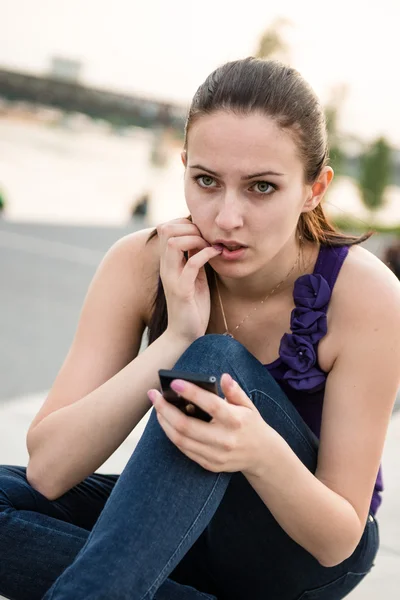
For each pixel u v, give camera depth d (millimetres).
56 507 1426
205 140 1264
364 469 1311
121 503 1140
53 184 30344
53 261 8742
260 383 1275
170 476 1142
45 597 1117
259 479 1173
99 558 1101
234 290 1485
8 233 10945
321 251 1444
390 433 3131
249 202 1283
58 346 4969
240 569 1438
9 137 43250
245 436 1113
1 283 7141
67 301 6590
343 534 1249
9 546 1336
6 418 3043
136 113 47438
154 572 1111
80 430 1336
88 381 1507
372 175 20266
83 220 17000
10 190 25844
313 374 1377
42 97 47406
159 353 1385
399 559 2045
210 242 1356
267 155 1245
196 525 1146
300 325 1396
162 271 1419
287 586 1438
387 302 1358
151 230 1580
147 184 34031
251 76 1257
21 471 1469
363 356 1343
